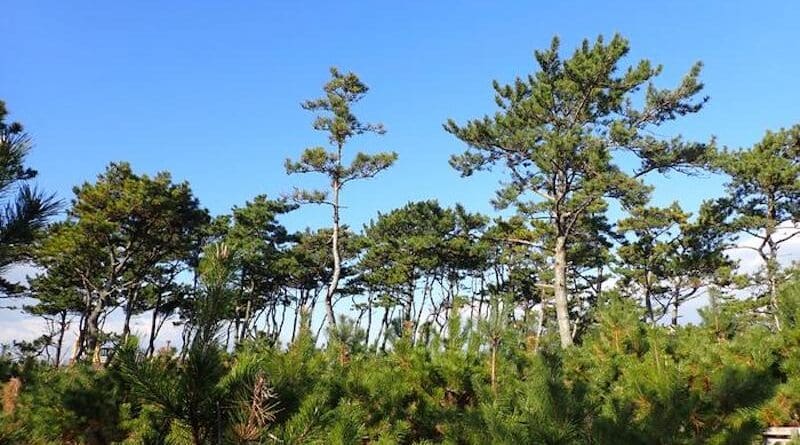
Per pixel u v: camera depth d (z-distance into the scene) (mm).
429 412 6750
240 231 39062
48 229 3668
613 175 20750
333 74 30406
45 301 38969
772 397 4238
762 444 4566
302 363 4160
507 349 7746
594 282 42375
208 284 3109
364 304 49656
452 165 26500
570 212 26219
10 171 3398
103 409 4672
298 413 3363
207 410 2947
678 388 4312
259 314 49500
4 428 4680
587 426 4211
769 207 30875
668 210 35094
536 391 4352
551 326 9359
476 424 5172
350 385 6457
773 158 29812
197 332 3018
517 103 25609
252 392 3016
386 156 29422
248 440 2865
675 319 36344
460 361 7199
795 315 7844
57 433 4828
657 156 22453
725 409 4188
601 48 23125
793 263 27297
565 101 24516
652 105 23688
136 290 36969
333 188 30594
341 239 43750
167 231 31297
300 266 44094
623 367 7180
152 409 3252
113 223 27516
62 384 5527
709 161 22359
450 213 41719
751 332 7461
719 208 32625
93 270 32375
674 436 4094
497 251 43156
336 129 29703
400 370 7473
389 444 5957
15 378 6730
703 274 34406
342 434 3785
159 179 28516
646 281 36750
